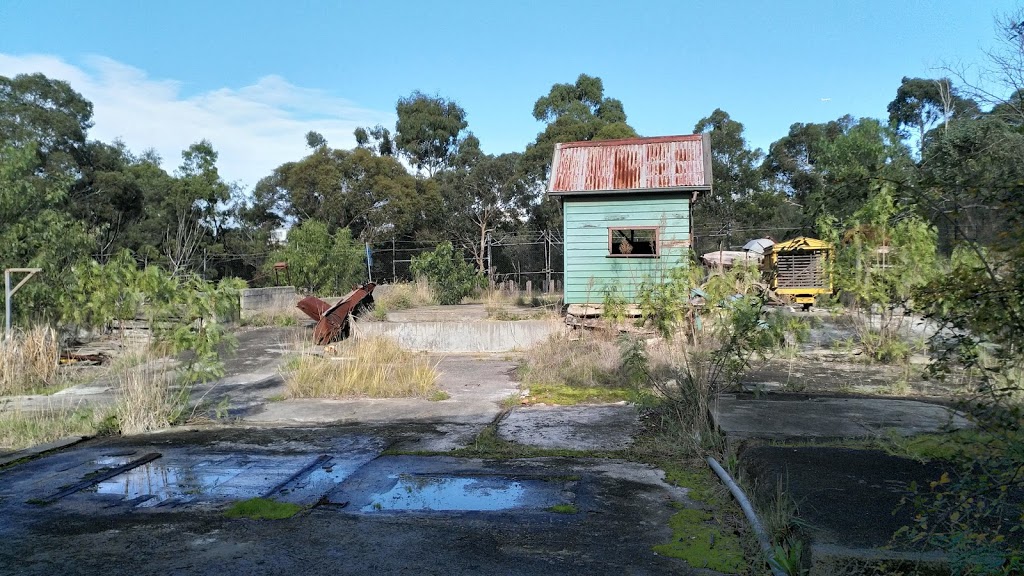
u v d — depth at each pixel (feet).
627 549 11.37
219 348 40.98
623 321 37.37
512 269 106.52
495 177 113.91
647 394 21.02
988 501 10.52
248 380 30.94
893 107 85.35
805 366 29.30
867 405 20.97
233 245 115.14
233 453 18.25
